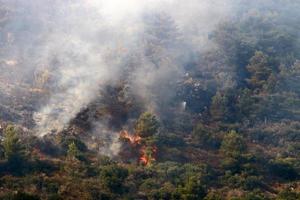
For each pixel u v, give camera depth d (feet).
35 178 225.76
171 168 253.44
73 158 249.55
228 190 253.44
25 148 246.47
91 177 236.43
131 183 237.04
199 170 260.83
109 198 222.48
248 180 262.88
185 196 229.04
